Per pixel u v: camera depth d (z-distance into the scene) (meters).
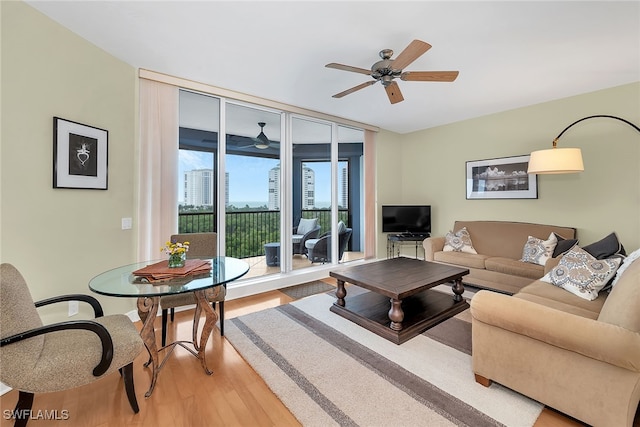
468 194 4.57
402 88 3.29
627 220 3.16
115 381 1.84
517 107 3.98
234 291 3.39
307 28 2.14
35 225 1.98
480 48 2.42
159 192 2.90
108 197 2.53
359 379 1.83
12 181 1.85
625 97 3.15
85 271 2.33
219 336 2.43
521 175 3.96
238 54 2.53
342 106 3.93
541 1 1.85
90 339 1.54
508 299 1.63
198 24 2.10
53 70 2.07
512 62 2.68
